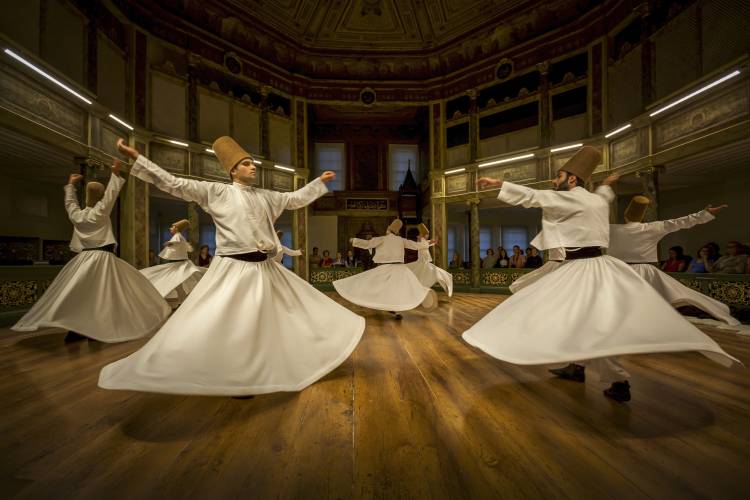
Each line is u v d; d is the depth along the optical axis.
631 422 1.83
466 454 1.50
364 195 15.14
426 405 2.06
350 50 12.02
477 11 10.52
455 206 13.38
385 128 15.52
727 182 8.75
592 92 9.16
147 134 8.46
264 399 2.16
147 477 1.33
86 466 1.41
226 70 10.40
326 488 1.26
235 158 2.31
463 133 12.02
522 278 3.36
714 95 6.13
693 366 2.95
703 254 6.59
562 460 1.46
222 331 1.87
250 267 2.17
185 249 6.30
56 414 1.93
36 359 3.14
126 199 7.94
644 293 1.92
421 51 12.04
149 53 8.68
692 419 1.87
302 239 12.29
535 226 15.07
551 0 9.55
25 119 5.40
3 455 1.50
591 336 1.82
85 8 6.89
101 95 7.43
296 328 2.23
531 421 1.84
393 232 5.64
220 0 9.62
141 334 3.77
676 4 7.00
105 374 1.80
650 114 7.34
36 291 5.49
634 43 8.11
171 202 12.30
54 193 8.92
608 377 2.18
